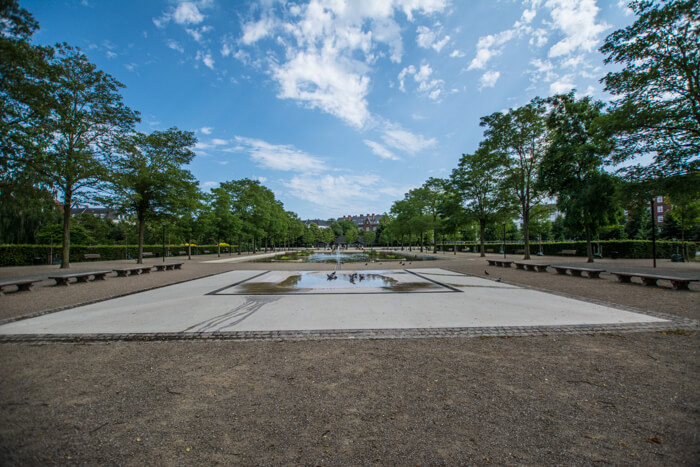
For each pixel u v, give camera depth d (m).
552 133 21.42
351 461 2.23
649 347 4.61
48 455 2.28
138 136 20.19
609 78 14.61
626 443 2.40
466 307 7.57
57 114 14.77
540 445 2.40
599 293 9.24
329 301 8.46
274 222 47.78
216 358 4.30
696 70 12.48
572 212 19.78
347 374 3.76
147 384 3.49
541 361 4.13
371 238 90.69
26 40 7.81
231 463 2.21
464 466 2.17
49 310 7.28
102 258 29.53
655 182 13.95
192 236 30.20
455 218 31.12
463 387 3.39
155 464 2.20
